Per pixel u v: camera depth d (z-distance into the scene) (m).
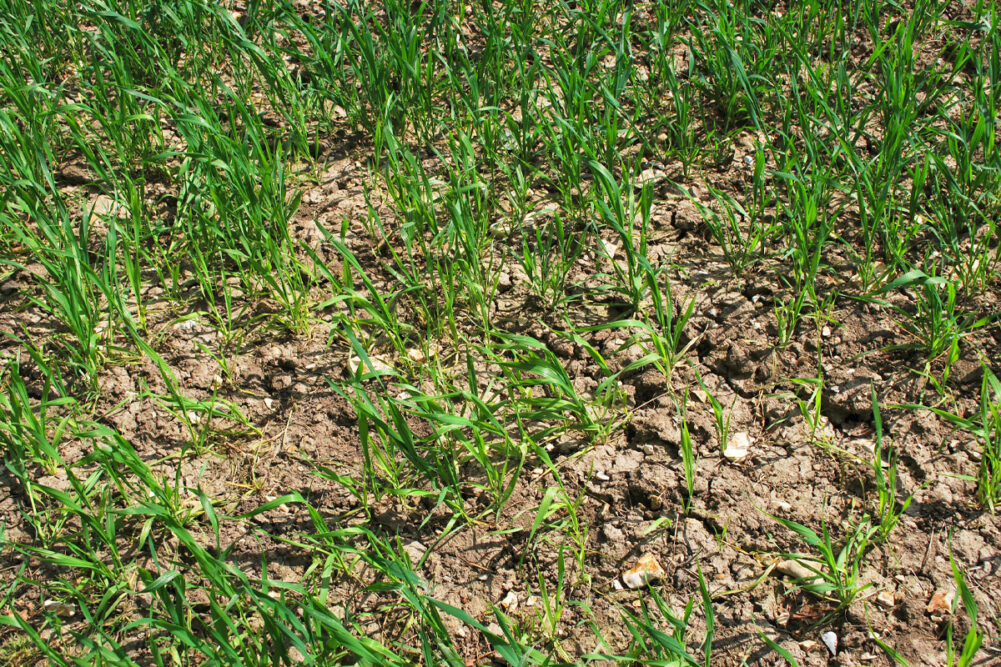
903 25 3.73
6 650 2.35
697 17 4.14
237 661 2.03
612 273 3.20
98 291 3.23
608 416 2.79
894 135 3.13
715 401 2.59
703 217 3.24
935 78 3.53
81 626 2.39
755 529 2.47
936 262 3.11
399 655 2.30
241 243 3.29
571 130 3.25
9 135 3.37
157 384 2.96
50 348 3.08
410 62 3.66
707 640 2.03
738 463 2.63
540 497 2.61
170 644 2.33
